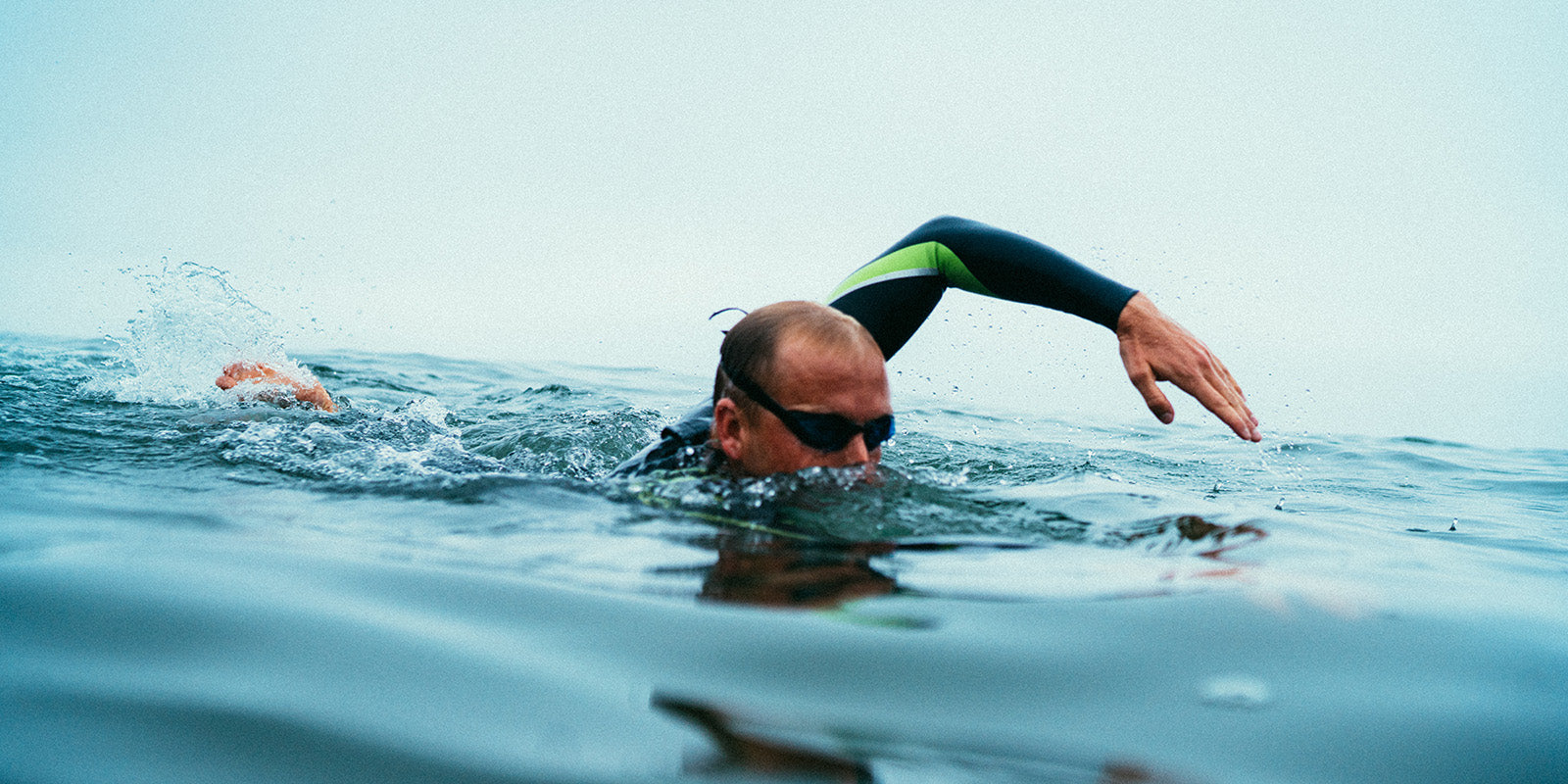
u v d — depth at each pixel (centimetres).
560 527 141
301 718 72
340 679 79
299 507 154
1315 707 79
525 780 64
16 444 202
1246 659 89
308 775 65
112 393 290
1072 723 74
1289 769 69
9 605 95
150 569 108
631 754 67
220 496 163
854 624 95
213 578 106
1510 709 80
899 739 71
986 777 66
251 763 66
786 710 75
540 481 178
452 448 238
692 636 90
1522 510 244
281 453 207
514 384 534
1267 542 146
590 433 284
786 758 67
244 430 230
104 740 69
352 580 107
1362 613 104
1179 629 96
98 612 93
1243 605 105
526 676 80
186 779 64
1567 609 115
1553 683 86
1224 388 199
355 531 136
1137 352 205
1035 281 220
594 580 109
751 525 145
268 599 99
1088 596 107
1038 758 69
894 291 241
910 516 155
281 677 80
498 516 149
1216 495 231
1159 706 78
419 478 183
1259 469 306
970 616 98
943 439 330
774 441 181
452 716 73
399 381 504
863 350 180
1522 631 101
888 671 83
